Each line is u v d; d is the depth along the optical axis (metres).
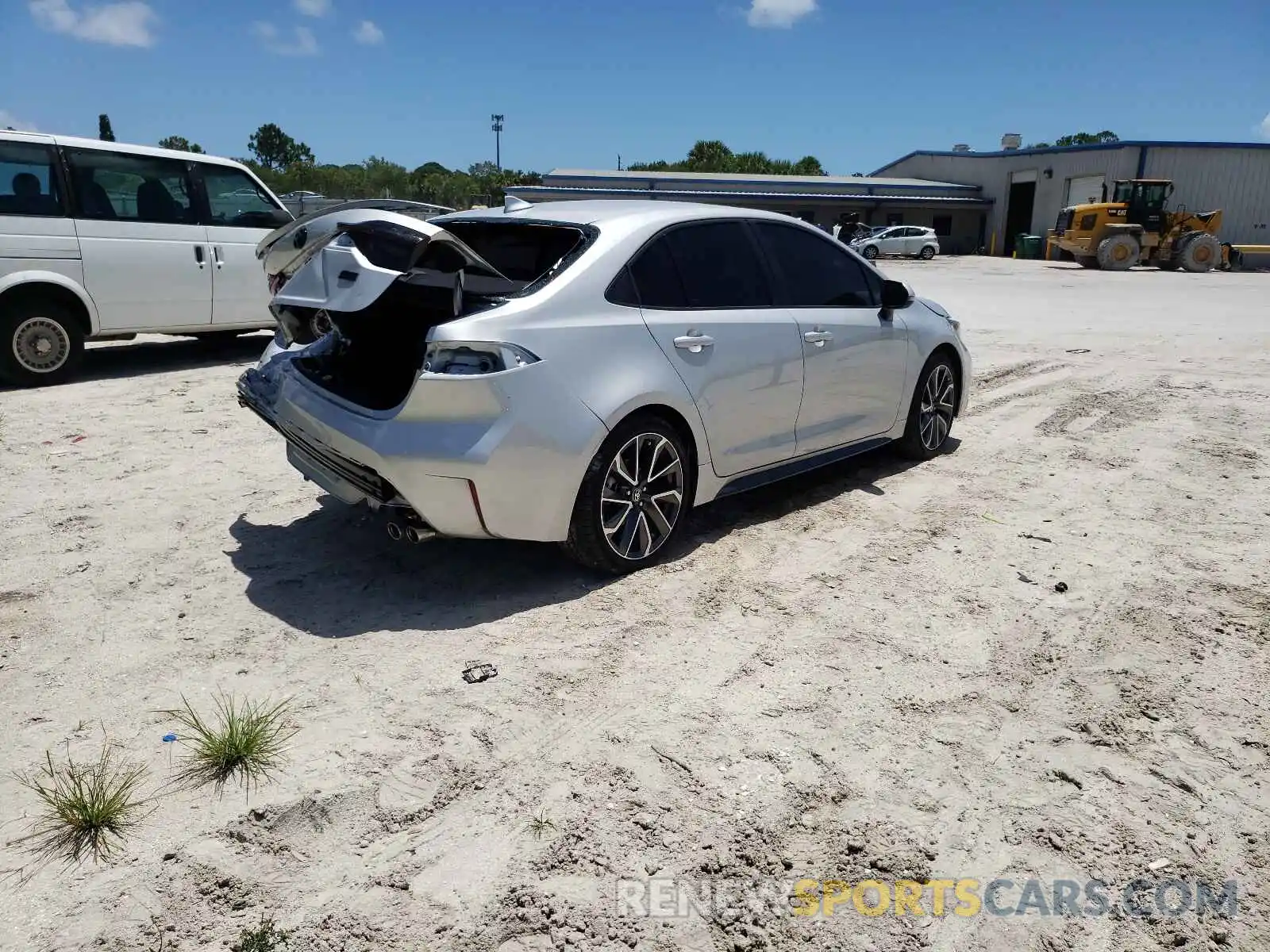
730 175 52.88
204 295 9.01
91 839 2.56
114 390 8.24
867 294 5.51
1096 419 7.34
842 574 4.34
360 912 2.33
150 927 2.28
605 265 4.07
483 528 3.74
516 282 4.13
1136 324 13.80
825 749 2.99
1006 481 5.76
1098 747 3.02
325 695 3.27
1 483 5.54
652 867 2.49
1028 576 4.31
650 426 4.11
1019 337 12.23
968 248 50.22
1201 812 2.71
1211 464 6.07
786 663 3.52
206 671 3.42
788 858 2.53
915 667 3.50
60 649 3.58
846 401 5.26
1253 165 38.94
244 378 4.75
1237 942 2.26
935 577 4.31
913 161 55.19
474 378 3.55
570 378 3.79
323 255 3.90
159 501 5.25
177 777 2.82
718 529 4.89
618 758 2.93
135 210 8.57
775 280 4.87
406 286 3.97
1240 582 4.23
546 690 3.30
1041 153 44.56
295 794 2.74
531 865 2.49
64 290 8.27
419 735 3.04
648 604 3.99
